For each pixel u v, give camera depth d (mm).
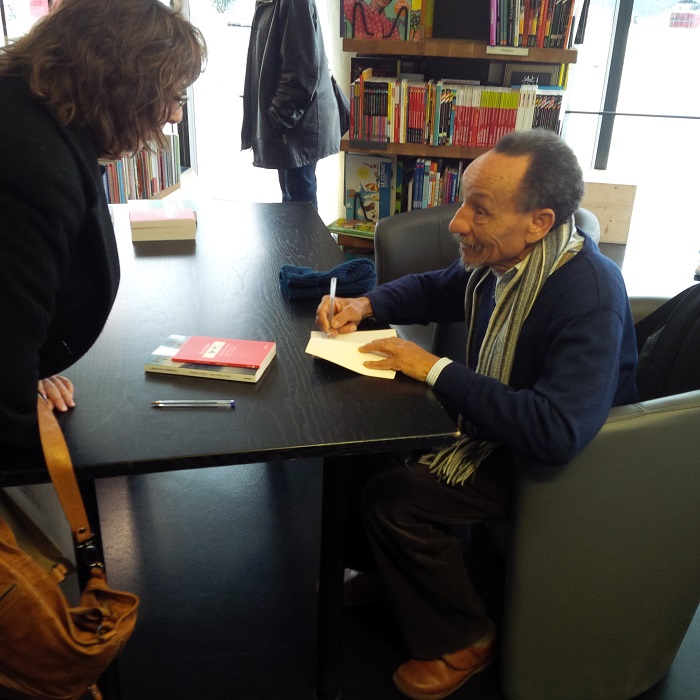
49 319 1048
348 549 1805
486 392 1354
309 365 1461
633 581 1489
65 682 1122
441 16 3795
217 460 1154
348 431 1221
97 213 1086
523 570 1462
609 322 1366
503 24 3477
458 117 3756
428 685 1633
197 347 1467
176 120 1143
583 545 1436
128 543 2119
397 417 1272
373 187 4219
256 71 3764
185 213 2285
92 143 1085
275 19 3477
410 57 4055
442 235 2299
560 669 1577
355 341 1559
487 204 1418
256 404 1303
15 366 1016
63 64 1003
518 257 1491
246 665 1721
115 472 1130
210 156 5309
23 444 1106
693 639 1860
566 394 1315
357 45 3688
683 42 4914
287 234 2314
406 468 1572
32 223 970
